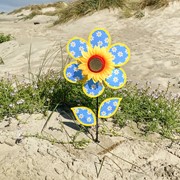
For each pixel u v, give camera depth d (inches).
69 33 155.1
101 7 174.7
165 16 151.4
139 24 148.3
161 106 62.8
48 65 96.7
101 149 49.7
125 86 69.4
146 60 99.0
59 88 63.4
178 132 57.4
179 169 46.3
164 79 83.3
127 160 47.8
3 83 69.6
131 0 179.9
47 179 43.6
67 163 45.4
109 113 51.8
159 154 49.5
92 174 44.1
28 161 45.9
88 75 48.2
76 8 179.6
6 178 43.8
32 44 128.2
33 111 59.6
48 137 51.4
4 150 48.3
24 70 92.7
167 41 120.1
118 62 49.6
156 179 44.4
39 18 286.4
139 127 57.5
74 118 57.8
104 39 49.7
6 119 57.2
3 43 133.4
